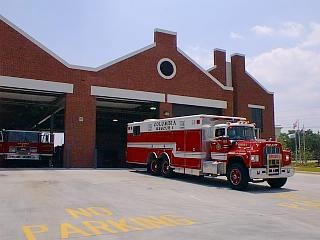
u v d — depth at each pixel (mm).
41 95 28453
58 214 9695
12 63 24938
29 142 26844
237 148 16359
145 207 10953
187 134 18859
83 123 26844
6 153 26156
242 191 15297
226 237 7523
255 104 36719
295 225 8742
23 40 25406
